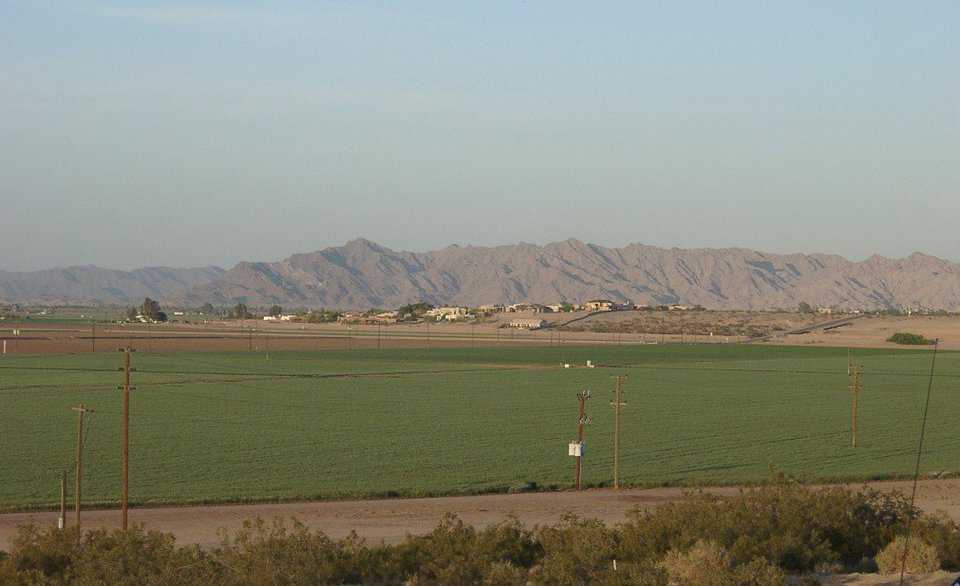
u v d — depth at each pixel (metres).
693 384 146.12
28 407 110.94
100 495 64.81
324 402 120.31
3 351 191.75
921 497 63.44
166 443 88.12
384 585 35.78
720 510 41.25
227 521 56.28
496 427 100.69
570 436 94.88
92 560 35.56
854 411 90.56
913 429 101.62
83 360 174.00
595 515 57.72
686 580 33.25
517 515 57.97
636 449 87.19
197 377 148.62
